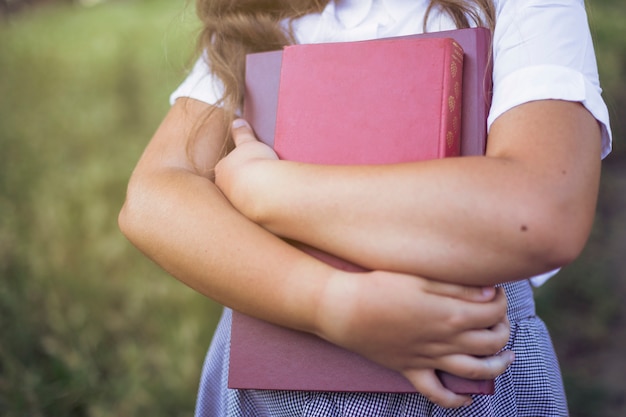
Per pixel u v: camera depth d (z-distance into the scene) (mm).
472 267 687
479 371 720
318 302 730
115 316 2463
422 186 699
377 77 794
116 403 2158
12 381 2090
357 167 741
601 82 4121
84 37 3814
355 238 719
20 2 5004
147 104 3424
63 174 3023
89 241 2676
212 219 798
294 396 829
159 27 3830
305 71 833
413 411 798
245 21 968
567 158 708
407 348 721
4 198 2883
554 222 676
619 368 2578
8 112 3336
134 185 875
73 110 3369
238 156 836
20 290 2469
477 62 788
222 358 1018
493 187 684
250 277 761
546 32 787
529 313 962
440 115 760
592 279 3002
